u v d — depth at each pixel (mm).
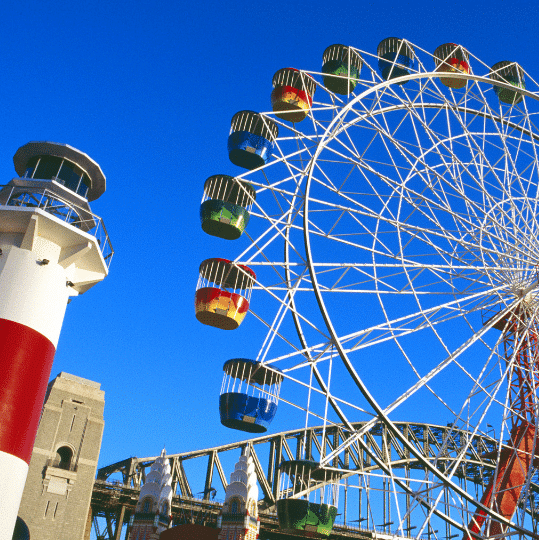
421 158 34531
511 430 39781
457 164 35469
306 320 30766
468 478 89938
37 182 27938
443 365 32750
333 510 41844
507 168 38031
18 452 24000
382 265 33094
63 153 29219
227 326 38281
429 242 34938
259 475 85750
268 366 36469
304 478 43656
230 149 39688
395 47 42406
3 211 26203
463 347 33750
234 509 52812
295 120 41125
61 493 56969
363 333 30828
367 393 27828
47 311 26297
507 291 37000
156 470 58656
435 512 30516
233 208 37875
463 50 42000
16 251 26438
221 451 84375
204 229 38406
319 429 94438
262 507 83875
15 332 25109
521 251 35469
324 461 29812
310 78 41250
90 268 28906
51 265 26984
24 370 24859
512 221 36062
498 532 37969
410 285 33562
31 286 26094
